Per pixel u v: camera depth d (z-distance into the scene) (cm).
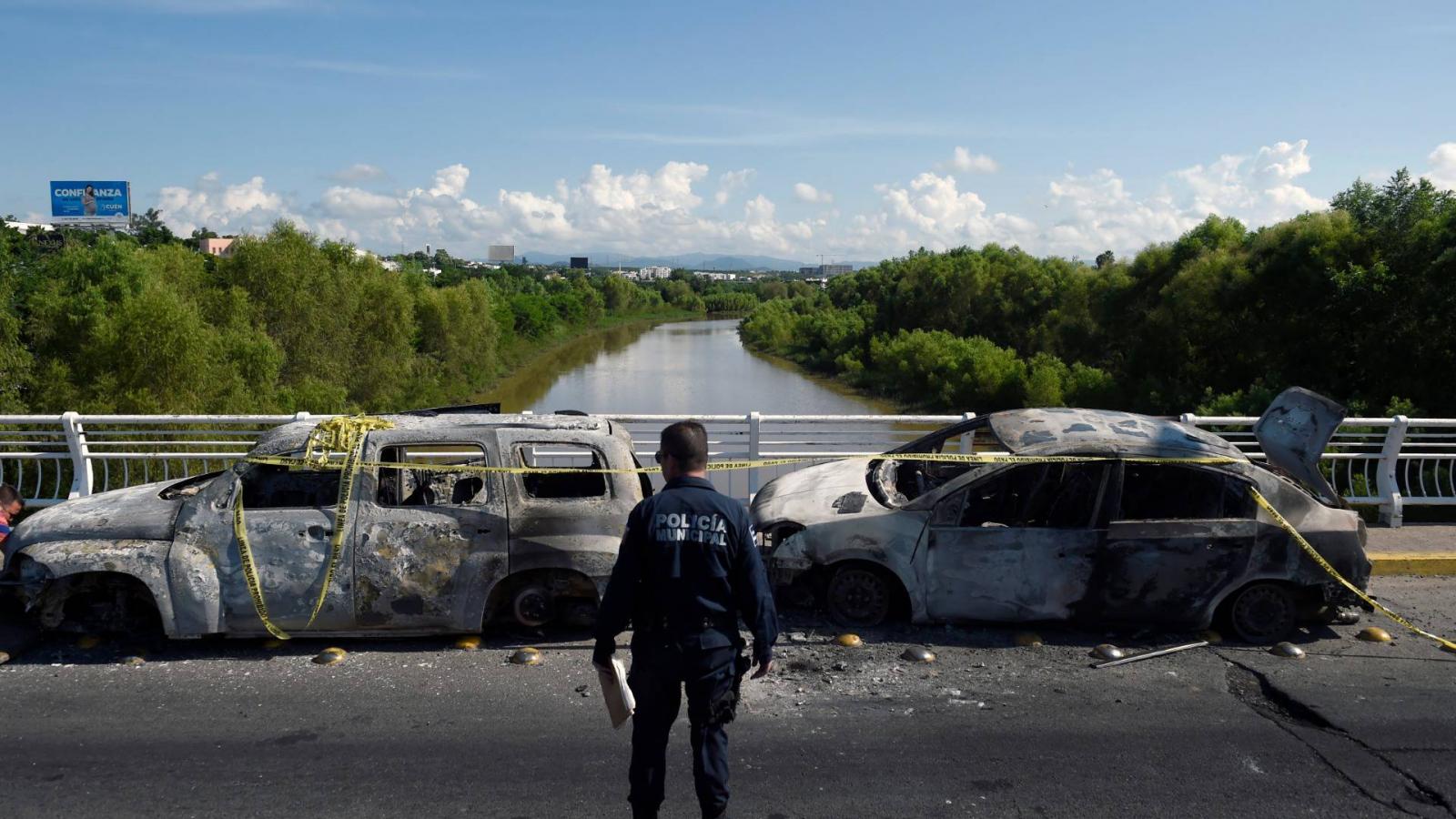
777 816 404
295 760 446
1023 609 627
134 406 2120
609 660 354
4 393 2045
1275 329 2469
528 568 591
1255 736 492
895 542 634
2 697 510
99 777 426
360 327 3653
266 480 612
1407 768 457
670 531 352
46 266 2431
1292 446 672
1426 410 2056
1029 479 659
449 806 405
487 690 533
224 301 2888
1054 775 446
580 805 408
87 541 568
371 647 595
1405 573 794
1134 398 3059
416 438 596
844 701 530
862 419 887
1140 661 597
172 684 532
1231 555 619
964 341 4375
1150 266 3269
